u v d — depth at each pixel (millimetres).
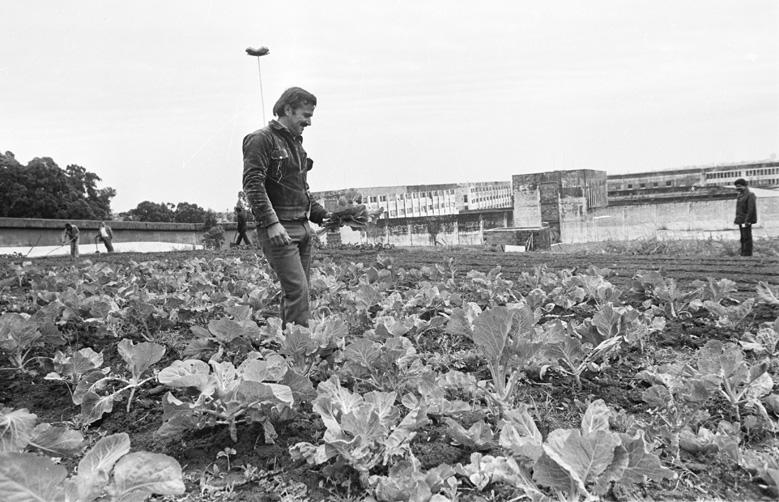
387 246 17766
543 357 3359
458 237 21891
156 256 16781
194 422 2684
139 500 1824
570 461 1943
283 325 4172
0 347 3961
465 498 2197
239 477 2449
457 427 2580
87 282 7539
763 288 5508
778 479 2184
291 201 4059
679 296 5168
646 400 2861
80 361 3553
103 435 3004
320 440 2725
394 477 2252
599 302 5562
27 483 1625
